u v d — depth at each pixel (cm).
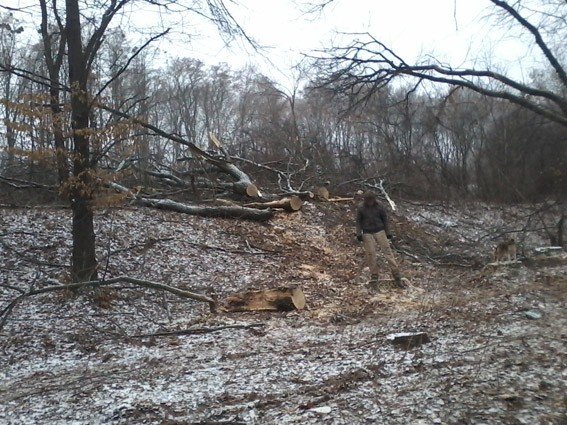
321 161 2206
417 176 2302
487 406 486
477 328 782
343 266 1409
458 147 2359
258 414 519
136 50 1188
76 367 727
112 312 991
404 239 1700
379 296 1107
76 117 1054
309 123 2488
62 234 1338
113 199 1069
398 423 471
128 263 1223
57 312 966
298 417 503
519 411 471
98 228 1362
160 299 1073
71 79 1067
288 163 2072
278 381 616
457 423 460
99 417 537
